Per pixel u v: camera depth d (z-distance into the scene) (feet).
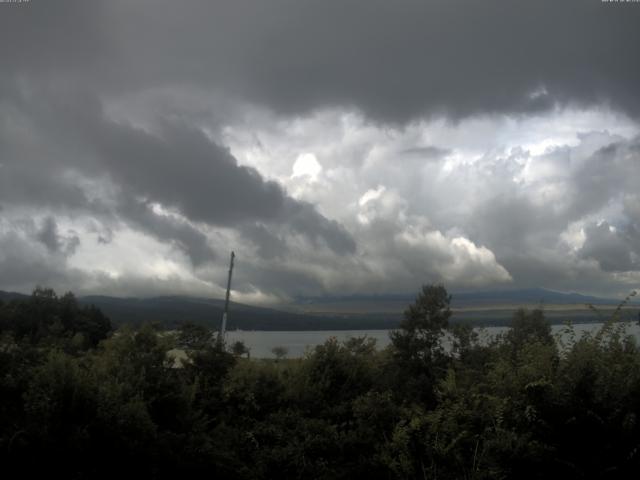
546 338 30.63
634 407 22.09
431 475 28.32
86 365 34.55
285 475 32.91
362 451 32.68
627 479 21.71
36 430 26.25
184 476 30.68
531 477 23.21
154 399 33.60
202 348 44.65
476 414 27.96
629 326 25.30
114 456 28.14
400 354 55.06
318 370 43.75
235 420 39.40
